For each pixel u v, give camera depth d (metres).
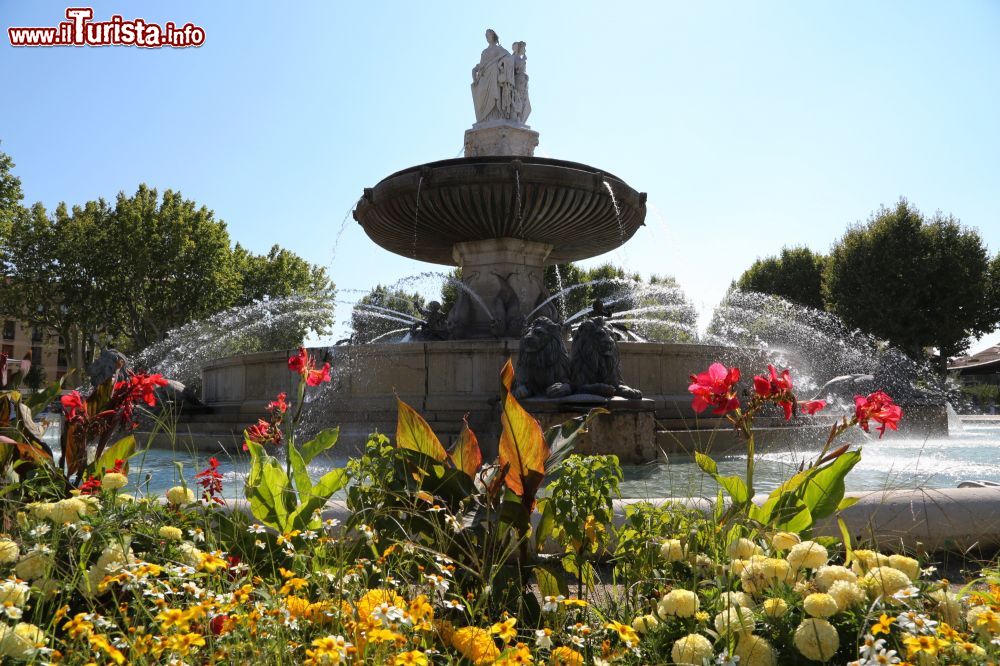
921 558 3.29
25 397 3.51
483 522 2.39
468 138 16.39
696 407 2.63
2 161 32.84
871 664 1.48
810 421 12.52
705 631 1.77
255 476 2.70
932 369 37.06
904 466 8.40
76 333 47.53
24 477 2.89
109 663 1.64
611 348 9.53
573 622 2.18
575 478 2.50
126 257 41.47
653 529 2.51
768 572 1.91
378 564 2.21
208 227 43.78
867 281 35.88
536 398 9.12
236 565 2.21
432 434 2.60
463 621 2.16
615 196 13.84
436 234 14.85
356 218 15.27
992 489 3.62
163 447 12.33
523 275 15.41
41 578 1.96
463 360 11.98
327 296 34.19
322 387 12.30
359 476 2.57
